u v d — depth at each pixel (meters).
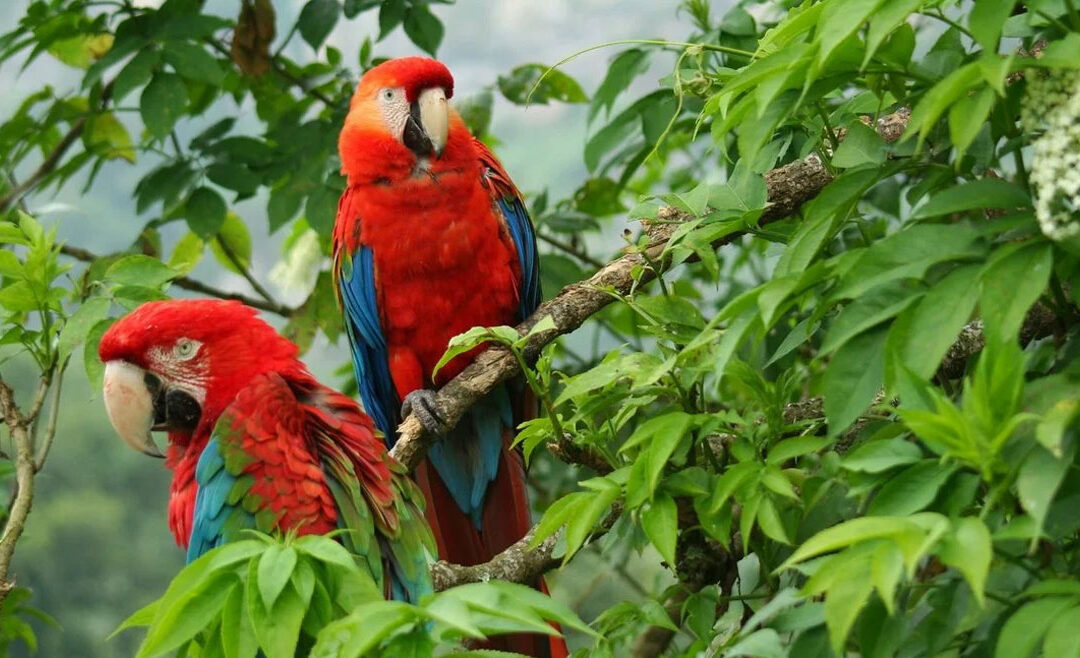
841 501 3.84
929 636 3.13
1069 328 3.58
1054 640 2.58
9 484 7.34
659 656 5.14
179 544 4.87
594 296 5.42
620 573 7.59
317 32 7.62
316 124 7.68
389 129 6.48
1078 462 2.95
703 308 7.75
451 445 6.43
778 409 4.14
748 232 4.50
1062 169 2.88
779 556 4.40
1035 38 3.83
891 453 3.03
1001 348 2.79
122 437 4.75
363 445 4.46
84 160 8.05
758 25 6.47
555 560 5.12
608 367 4.26
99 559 14.45
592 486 3.90
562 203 8.32
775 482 3.71
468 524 6.50
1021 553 3.05
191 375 4.69
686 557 4.86
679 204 4.54
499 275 6.72
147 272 5.35
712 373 4.58
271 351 4.75
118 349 4.72
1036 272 2.83
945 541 2.58
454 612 2.81
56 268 5.20
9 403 5.15
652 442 3.79
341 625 2.89
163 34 7.00
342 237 6.77
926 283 3.10
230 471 4.20
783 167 5.23
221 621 3.15
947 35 3.98
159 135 6.85
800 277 3.08
